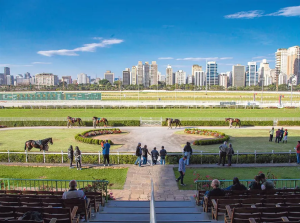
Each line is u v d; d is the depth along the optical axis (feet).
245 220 25.07
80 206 30.14
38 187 52.31
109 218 32.14
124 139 109.40
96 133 118.73
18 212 26.53
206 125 147.23
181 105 240.32
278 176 62.08
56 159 73.67
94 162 73.31
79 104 236.84
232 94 433.07
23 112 201.05
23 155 74.13
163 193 51.93
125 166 70.18
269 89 621.72
